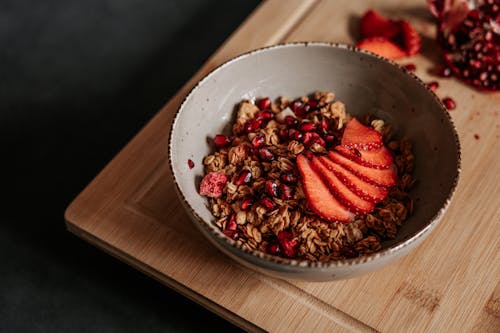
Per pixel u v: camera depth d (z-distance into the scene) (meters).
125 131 0.73
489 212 0.52
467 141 0.55
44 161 0.72
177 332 0.60
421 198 0.50
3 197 0.69
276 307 0.49
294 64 0.54
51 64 0.79
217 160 0.52
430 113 0.51
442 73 0.58
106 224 0.53
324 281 0.47
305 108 0.55
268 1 0.63
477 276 0.49
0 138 0.73
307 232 0.49
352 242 0.49
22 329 0.62
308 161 0.50
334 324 0.48
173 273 0.50
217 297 0.49
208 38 0.79
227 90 0.54
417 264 0.50
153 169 0.55
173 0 0.83
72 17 0.82
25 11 0.83
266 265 0.45
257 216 0.50
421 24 0.61
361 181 0.50
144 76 0.77
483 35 0.58
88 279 0.63
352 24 0.62
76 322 0.62
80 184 0.70
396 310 0.48
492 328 0.47
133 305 0.62
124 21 0.82
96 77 0.78
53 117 0.75
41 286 0.63
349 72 0.54
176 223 0.52
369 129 0.52
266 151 0.52
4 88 0.77
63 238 0.66
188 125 0.51
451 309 0.48
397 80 0.53
